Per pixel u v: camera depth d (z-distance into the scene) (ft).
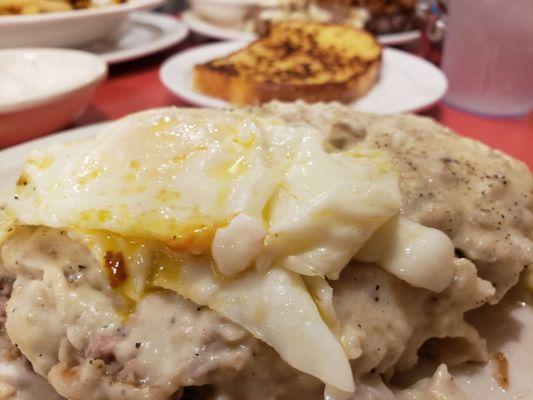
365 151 0.48
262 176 0.41
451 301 0.46
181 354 0.40
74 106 0.84
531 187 0.53
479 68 0.93
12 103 0.76
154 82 1.10
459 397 0.44
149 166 0.42
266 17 1.30
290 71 0.99
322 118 0.57
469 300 0.46
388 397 0.43
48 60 0.94
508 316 0.53
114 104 0.99
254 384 0.41
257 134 0.44
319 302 0.40
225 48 1.16
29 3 1.10
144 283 0.41
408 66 1.05
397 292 0.44
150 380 0.40
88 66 0.90
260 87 0.90
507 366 0.48
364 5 1.30
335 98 0.90
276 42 1.14
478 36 0.91
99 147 0.45
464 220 0.48
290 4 1.32
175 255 0.41
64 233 0.44
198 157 0.42
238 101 0.92
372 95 0.97
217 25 1.37
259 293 0.39
